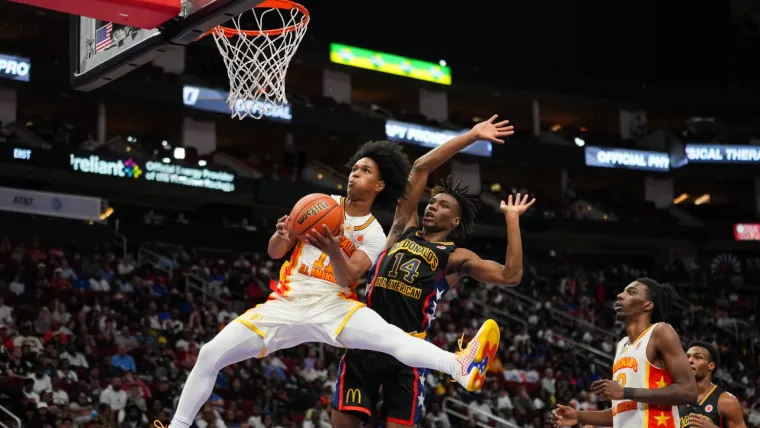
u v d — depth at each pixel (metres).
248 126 26.25
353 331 4.53
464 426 15.92
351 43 27.83
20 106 24.27
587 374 20.05
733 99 31.53
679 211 31.67
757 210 33.09
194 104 23.80
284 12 11.74
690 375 5.14
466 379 4.32
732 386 21.72
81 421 12.63
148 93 23.19
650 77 32.72
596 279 27.03
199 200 24.44
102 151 21.53
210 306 18.59
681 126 33.62
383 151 4.96
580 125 33.62
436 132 27.62
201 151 25.83
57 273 17.94
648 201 31.23
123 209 24.81
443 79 29.28
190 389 4.52
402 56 28.61
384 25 29.02
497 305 22.91
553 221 28.00
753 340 24.86
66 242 20.75
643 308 5.48
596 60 32.28
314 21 27.59
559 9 32.16
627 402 5.36
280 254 4.71
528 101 31.20
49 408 12.34
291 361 16.84
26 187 21.83
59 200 20.48
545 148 29.19
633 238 29.48
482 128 5.20
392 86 29.33
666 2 33.12
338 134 26.12
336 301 4.60
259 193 23.95
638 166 30.38
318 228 4.43
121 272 19.17
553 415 5.78
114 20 5.84
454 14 30.73
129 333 16.30
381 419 5.13
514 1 31.70
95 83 6.63
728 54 33.31
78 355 14.71
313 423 14.47
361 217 4.84
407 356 4.47
